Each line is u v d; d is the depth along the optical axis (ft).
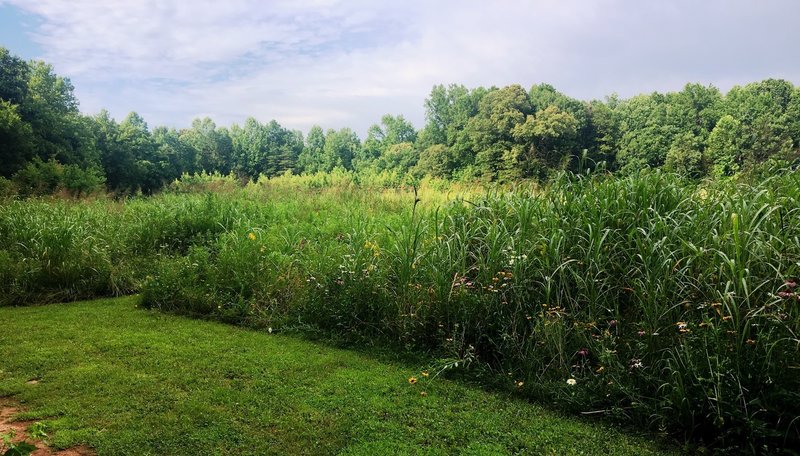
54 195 38.50
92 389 9.83
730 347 7.97
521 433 8.38
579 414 9.16
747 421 7.36
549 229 11.96
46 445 7.63
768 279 8.34
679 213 10.96
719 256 9.04
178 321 14.96
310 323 14.28
